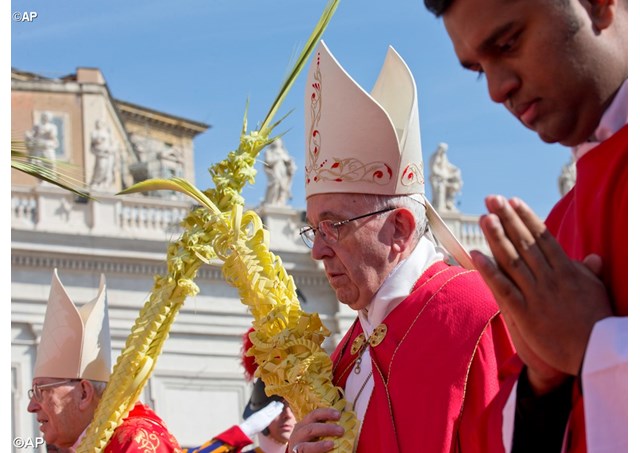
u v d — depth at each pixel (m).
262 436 5.40
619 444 1.93
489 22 2.09
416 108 3.35
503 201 2.00
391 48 3.49
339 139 3.26
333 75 3.28
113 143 16.91
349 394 3.27
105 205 15.97
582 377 1.97
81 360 4.38
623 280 2.09
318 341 3.32
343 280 3.27
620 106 2.13
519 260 2.00
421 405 3.07
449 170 18.03
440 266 3.33
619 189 2.15
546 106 2.14
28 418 14.05
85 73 20.77
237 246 3.54
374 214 3.25
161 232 16.08
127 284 15.70
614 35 2.11
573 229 2.36
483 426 2.44
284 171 17.34
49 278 15.28
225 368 15.70
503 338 3.14
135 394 3.91
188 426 15.38
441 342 3.13
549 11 2.07
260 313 3.43
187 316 15.70
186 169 24.14
